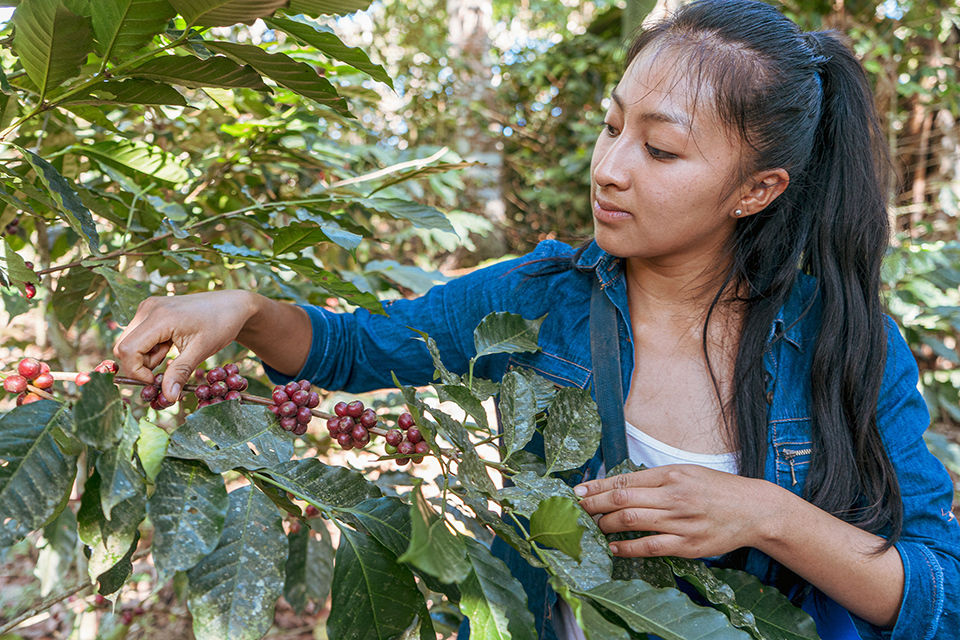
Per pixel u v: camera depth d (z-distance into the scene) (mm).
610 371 911
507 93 5820
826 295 905
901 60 3457
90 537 589
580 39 5500
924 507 858
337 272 1457
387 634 659
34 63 683
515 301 993
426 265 4547
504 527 667
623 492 763
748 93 768
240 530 619
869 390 875
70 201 780
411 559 484
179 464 627
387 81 778
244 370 1621
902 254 2182
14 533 545
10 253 783
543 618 977
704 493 761
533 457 818
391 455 805
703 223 825
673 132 771
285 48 1280
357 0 690
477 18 5227
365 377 1025
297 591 1307
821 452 877
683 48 777
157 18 657
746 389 880
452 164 1181
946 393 2393
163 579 545
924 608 786
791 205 902
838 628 876
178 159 1317
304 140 1429
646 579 771
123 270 1312
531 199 5422
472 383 839
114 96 759
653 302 940
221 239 1471
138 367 733
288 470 696
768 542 774
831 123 915
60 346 1374
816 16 3363
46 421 616
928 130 3480
